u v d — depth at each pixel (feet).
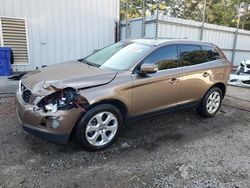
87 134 11.60
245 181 10.28
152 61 13.78
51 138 10.82
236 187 9.85
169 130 15.12
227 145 13.53
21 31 31.42
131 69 12.91
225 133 15.20
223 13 88.99
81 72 12.48
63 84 10.94
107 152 12.07
